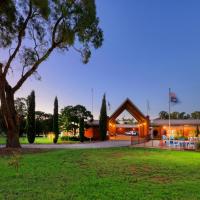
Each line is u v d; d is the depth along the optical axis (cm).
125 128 6894
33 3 2594
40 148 2809
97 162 1688
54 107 4684
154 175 1238
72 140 5225
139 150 2559
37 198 828
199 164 1608
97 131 5616
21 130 6172
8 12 2719
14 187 980
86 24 2764
